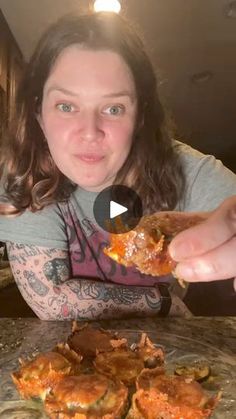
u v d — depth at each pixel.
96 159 0.40
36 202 0.45
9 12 0.92
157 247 0.24
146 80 0.42
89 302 0.43
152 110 0.45
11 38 0.97
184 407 0.29
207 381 0.34
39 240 0.45
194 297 0.81
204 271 0.20
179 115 1.62
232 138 1.80
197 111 1.60
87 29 0.39
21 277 0.45
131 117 0.41
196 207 0.46
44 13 0.92
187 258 0.21
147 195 0.45
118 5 0.57
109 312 0.43
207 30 1.10
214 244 0.21
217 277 0.21
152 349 0.35
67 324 0.42
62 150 0.41
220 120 1.67
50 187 0.45
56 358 0.33
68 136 0.40
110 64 0.39
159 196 0.46
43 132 0.45
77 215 0.47
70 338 0.37
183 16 1.03
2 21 0.91
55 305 0.43
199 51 1.21
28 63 0.44
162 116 0.47
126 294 0.44
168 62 1.27
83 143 0.39
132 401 0.31
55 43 0.39
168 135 0.48
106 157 0.41
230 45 1.17
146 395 0.30
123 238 0.24
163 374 0.33
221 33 1.11
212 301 0.80
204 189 0.46
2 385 0.33
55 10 0.91
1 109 0.67
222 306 0.79
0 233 0.46
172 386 0.31
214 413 0.30
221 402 0.31
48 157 0.46
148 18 1.04
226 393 0.32
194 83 1.38
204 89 1.43
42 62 0.41
